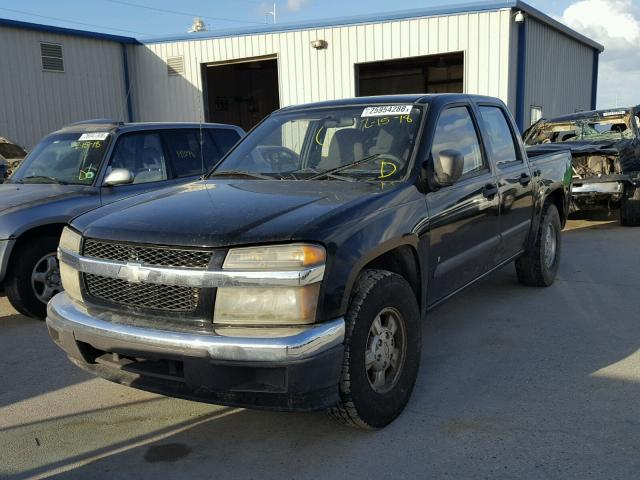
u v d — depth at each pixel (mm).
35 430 3494
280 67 18000
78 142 6273
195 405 3768
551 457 3008
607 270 6922
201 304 2848
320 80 17531
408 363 3475
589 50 22188
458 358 4375
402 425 3391
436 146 4059
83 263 3189
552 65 18609
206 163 6852
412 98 4344
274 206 3213
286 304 2783
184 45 19156
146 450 3234
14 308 5871
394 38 16375
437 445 3166
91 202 5641
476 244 4449
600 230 9805
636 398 3633
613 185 9555
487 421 3406
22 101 16703
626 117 10898
